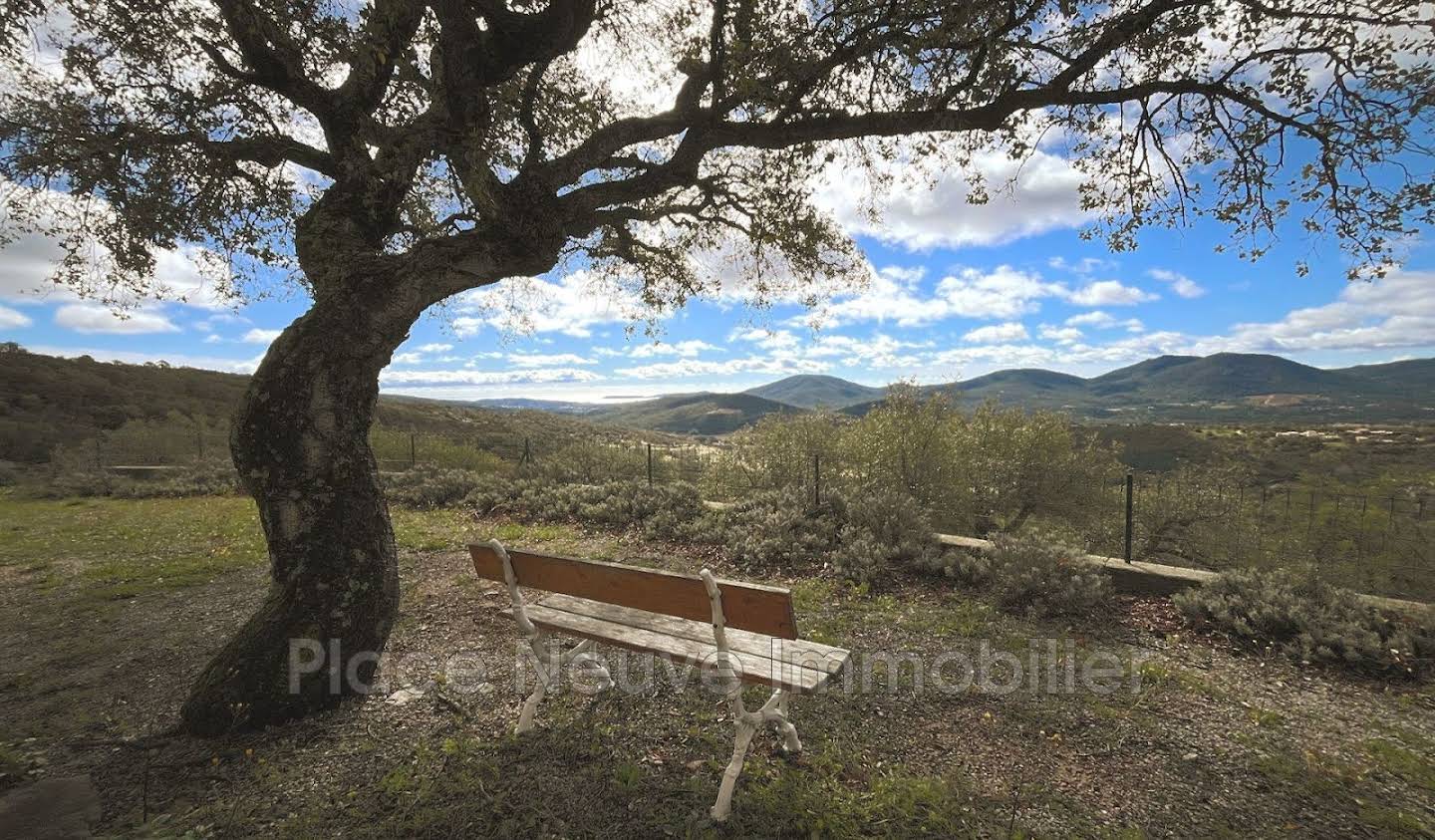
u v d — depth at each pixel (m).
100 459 14.77
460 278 3.40
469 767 2.49
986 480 13.17
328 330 3.02
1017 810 2.24
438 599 4.92
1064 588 4.44
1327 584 4.14
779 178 5.30
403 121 4.68
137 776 2.44
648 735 2.77
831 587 5.05
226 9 3.34
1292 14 3.59
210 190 4.38
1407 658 3.44
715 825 2.13
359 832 2.07
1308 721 2.93
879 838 2.07
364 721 2.89
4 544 7.30
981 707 3.07
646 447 11.99
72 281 4.36
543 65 4.12
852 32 4.11
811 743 2.71
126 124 3.93
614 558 6.27
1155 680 3.37
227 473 12.86
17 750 2.65
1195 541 12.23
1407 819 2.19
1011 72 3.95
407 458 14.92
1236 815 2.24
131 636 4.24
